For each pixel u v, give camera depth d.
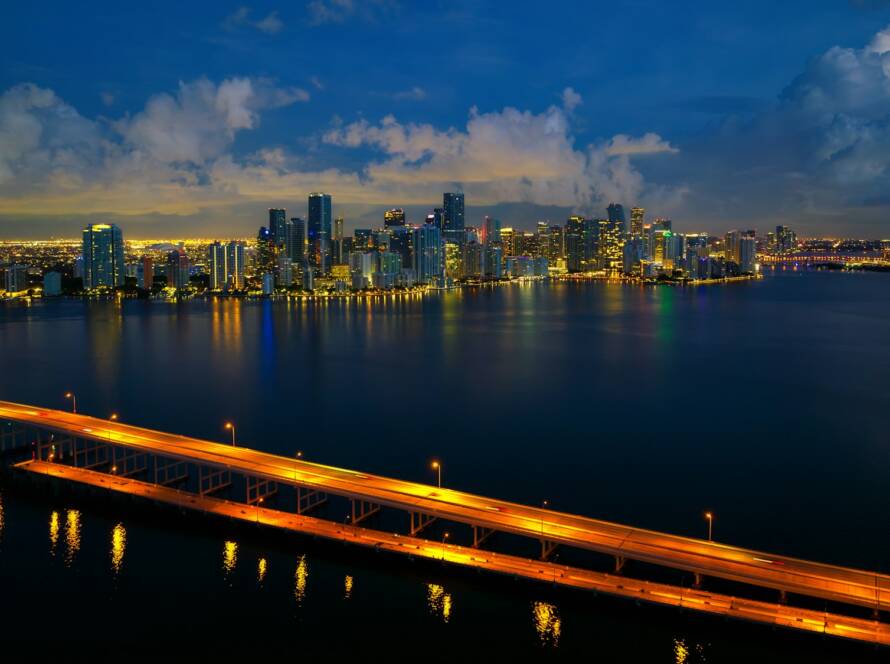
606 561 115.31
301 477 130.75
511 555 116.56
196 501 133.12
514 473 160.38
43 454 171.88
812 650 91.62
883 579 97.31
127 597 106.38
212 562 115.56
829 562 117.69
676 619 98.44
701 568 100.06
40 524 129.25
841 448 180.38
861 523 133.00
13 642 96.31
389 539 118.38
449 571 111.00
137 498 137.00
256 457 141.38
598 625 98.00
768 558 103.12
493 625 98.81
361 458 171.25
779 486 152.50
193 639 97.00
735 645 93.38
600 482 154.62
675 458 171.62
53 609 103.44
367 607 103.25
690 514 137.25
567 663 91.25
